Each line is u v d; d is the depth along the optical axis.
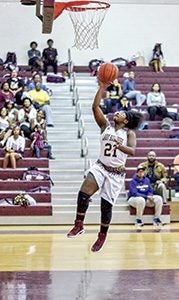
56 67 15.95
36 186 11.20
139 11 16.73
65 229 10.03
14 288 5.79
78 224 5.03
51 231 9.79
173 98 14.86
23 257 7.45
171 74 16.09
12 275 6.40
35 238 9.01
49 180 11.34
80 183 11.53
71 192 11.27
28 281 6.11
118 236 9.21
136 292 5.66
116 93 13.81
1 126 12.31
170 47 16.80
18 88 13.59
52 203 10.91
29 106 12.69
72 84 14.83
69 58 15.83
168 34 16.80
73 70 16.22
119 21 16.66
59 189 11.32
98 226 10.36
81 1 11.02
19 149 11.82
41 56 16.27
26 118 12.55
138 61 16.58
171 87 15.44
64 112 13.87
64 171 11.77
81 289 5.77
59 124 13.45
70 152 12.40
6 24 16.48
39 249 8.04
